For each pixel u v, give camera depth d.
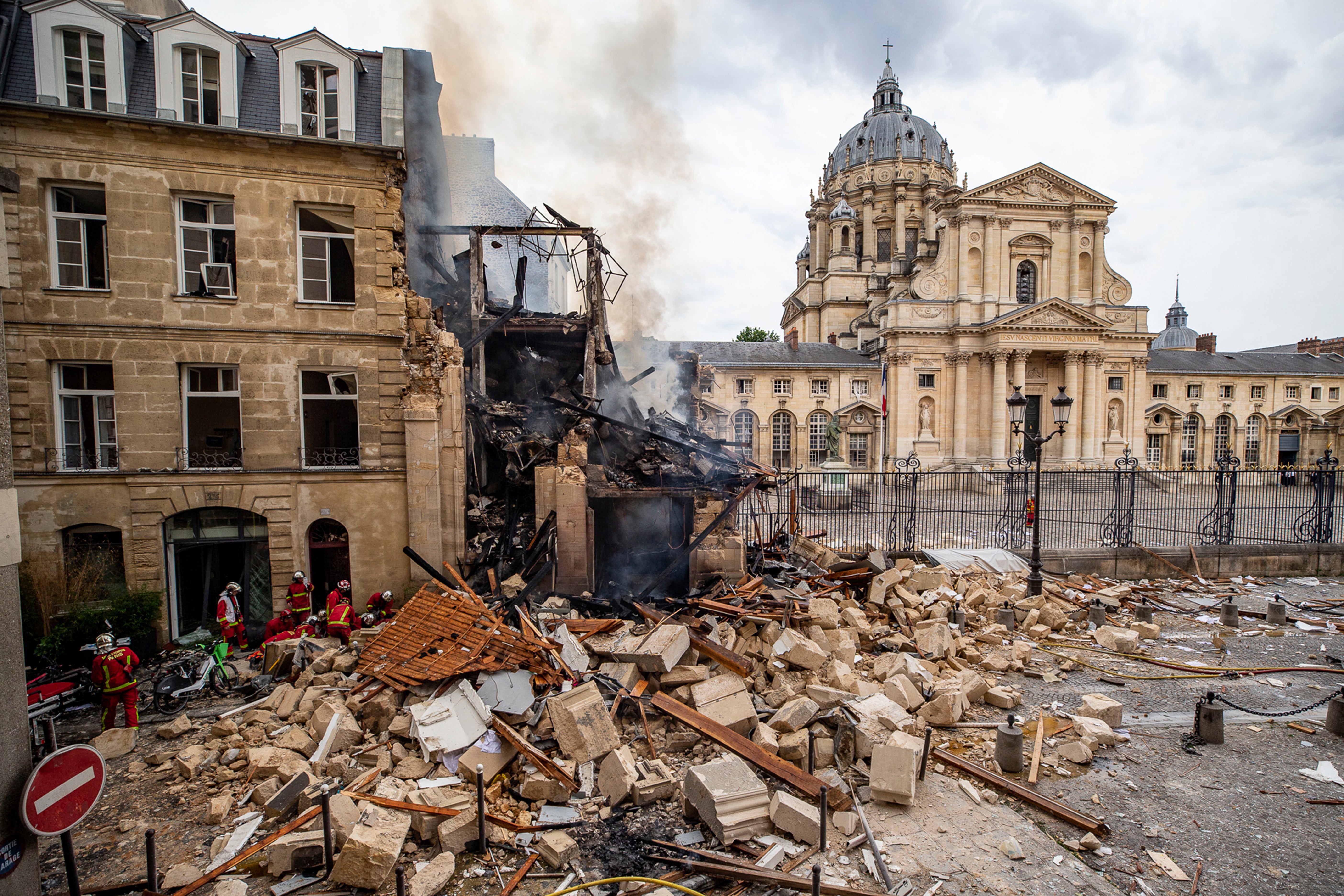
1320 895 5.91
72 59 12.49
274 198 13.33
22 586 12.02
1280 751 8.57
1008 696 9.73
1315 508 20.28
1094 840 6.56
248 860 6.17
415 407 13.91
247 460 13.46
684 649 9.24
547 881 6.08
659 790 7.16
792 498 18.91
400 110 13.76
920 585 14.52
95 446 13.16
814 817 6.48
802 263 75.25
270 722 8.59
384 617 13.29
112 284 12.73
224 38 12.89
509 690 8.41
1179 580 18.00
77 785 5.23
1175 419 53.41
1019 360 47.91
